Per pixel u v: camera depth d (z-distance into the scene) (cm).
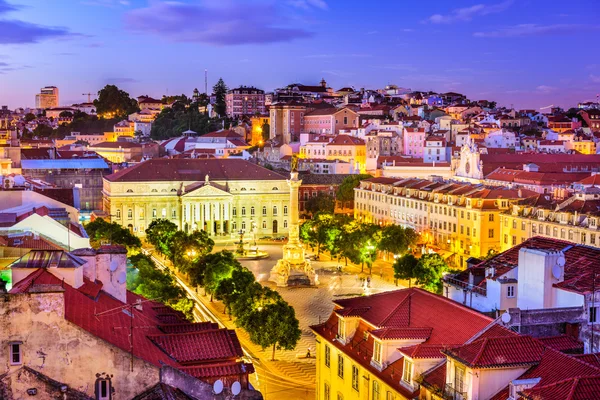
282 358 14688
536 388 6019
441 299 9319
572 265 9881
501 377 6650
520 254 9544
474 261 13175
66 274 7100
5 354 5488
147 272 15050
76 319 5828
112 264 8350
